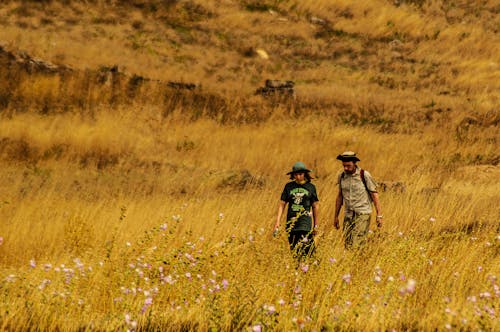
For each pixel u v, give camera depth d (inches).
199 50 4879.4
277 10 6023.6
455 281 810.8
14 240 1063.6
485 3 6796.3
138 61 4266.7
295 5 6156.5
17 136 2378.2
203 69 4451.3
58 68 3609.7
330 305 719.7
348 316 652.7
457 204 1333.7
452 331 619.8
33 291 711.1
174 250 819.4
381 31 5831.7
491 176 2135.8
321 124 3083.2
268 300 732.0
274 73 4707.2
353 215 1076.5
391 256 850.1
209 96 3592.5
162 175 1920.5
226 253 851.4
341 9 6181.1
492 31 5959.6
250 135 2773.1
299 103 3686.0
